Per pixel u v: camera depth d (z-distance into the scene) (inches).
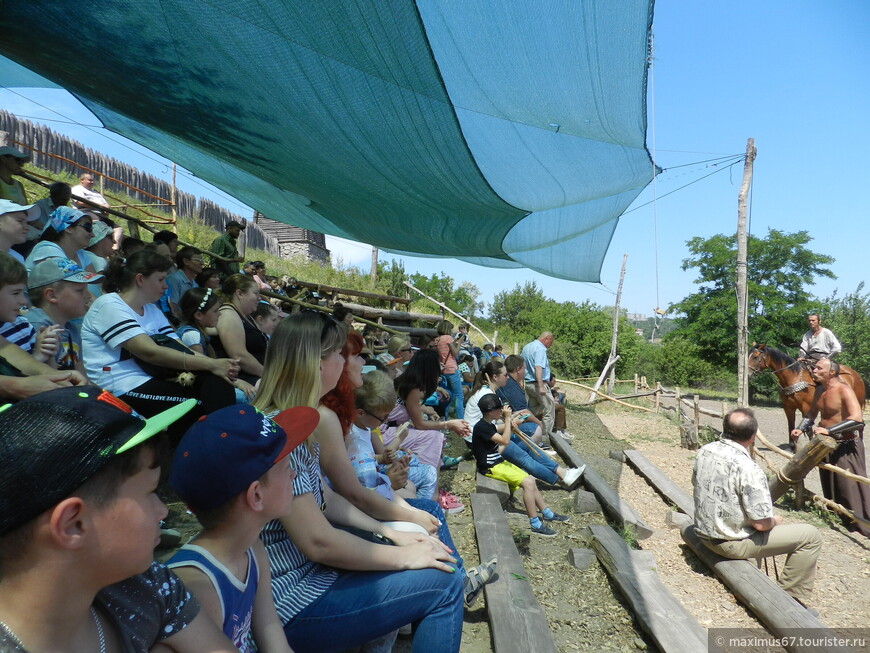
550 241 301.3
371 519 97.0
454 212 238.8
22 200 198.8
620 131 188.9
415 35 127.4
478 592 143.0
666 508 254.5
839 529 254.2
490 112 170.6
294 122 169.6
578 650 135.0
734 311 945.5
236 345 173.0
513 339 1266.0
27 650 37.0
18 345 109.9
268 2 121.6
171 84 161.3
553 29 143.3
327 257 1221.7
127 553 39.5
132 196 737.0
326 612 81.9
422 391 196.4
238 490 59.7
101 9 130.3
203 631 52.2
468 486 243.3
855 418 263.4
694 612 158.9
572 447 359.6
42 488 35.1
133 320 132.7
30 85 243.3
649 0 135.9
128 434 38.7
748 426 178.2
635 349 1122.7
